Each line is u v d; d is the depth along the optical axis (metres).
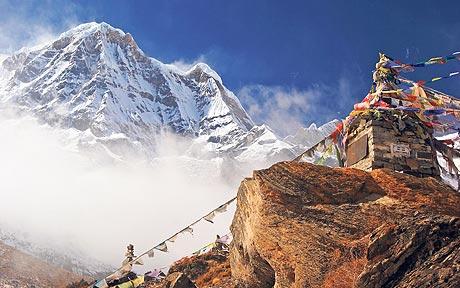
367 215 22.72
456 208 22.97
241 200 26.84
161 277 37.53
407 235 20.77
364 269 20.39
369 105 27.64
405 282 19.61
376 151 26.27
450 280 18.80
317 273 21.77
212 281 33.50
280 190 24.28
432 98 27.92
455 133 28.19
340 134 29.23
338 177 24.30
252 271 25.89
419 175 26.16
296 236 23.00
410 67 28.75
